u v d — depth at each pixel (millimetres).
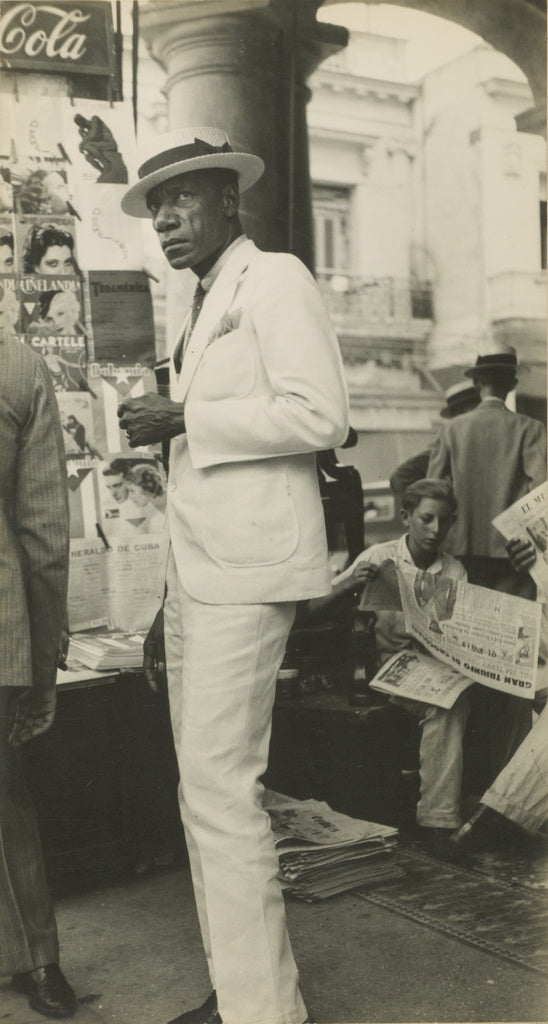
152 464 3350
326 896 2719
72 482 3260
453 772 3055
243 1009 1904
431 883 2812
